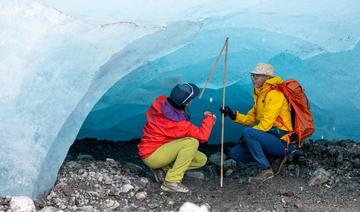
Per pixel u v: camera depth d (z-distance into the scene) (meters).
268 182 4.99
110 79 4.92
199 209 4.21
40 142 4.59
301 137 4.91
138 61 5.08
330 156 5.62
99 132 6.48
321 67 5.92
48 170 4.63
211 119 4.77
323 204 4.56
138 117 6.34
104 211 4.32
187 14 5.37
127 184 4.76
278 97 4.81
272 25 5.48
